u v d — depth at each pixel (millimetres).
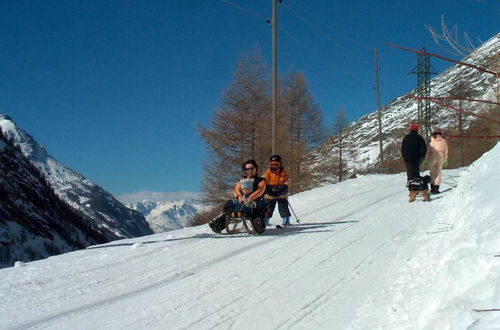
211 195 28547
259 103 29844
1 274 7090
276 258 7125
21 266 7746
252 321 4652
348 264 6430
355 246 7492
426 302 3879
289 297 5273
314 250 7461
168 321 4770
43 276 6820
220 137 28875
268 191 10312
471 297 3188
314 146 35281
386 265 6156
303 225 10273
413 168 12016
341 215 11195
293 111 34969
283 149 30125
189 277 6414
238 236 9438
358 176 23734
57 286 6246
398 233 8211
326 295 5230
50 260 8258
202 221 28375
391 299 4688
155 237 10688
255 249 7902
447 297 3545
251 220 9297
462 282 3574
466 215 6129
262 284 5836
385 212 10922
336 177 36062
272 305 5059
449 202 10195
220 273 6496
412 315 3895
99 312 5145
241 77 29781
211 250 8109
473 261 3658
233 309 5016
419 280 4824
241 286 5809
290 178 31594
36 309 5305
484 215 5297
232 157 28844
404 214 10320
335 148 36531
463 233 5133
